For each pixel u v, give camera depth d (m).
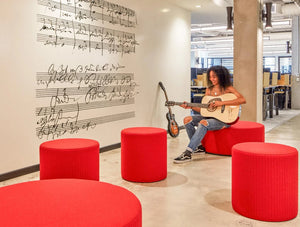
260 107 6.35
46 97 4.03
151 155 3.34
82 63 4.53
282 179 2.37
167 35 6.49
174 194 3.03
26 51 3.76
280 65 22.55
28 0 3.75
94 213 1.27
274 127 7.22
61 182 1.65
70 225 1.16
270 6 7.28
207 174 3.66
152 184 3.32
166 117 6.04
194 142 4.18
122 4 5.24
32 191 1.52
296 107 11.70
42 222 1.18
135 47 5.59
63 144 2.84
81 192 1.50
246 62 6.08
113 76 5.12
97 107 4.82
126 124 5.46
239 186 2.53
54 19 4.09
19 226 1.15
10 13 3.56
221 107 4.36
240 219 2.47
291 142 5.52
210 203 2.81
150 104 6.07
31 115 3.85
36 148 3.93
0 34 3.48
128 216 1.24
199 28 11.95
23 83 3.74
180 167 3.95
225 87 4.38
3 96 3.54
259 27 6.11
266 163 2.37
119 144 5.29
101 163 4.23
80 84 4.51
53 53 4.09
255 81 6.03
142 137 3.31
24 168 3.79
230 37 15.05
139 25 5.66
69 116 4.36
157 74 6.24
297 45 11.41
